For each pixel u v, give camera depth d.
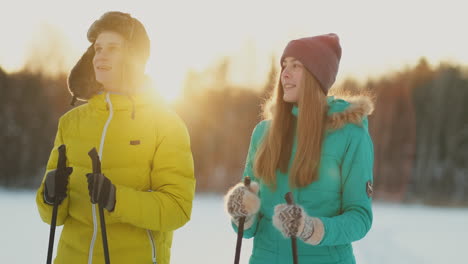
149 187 2.08
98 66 2.07
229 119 25.70
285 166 2.08
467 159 25.50
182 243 7.06
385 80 26.92
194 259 5.68
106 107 2.08
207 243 7.18
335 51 2.17
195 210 14.04
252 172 2.23
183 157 2.10
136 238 2.01
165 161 2.06
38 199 2.02
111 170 2.02
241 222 1.95
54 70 23.50
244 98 26.23
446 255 7.11
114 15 2.09
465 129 25.97
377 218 13.81
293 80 2.08
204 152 24.91
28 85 22.56
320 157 2.01
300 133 2.03
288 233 1.75
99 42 2.08
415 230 10.73
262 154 2.13
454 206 22.61
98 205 1.82
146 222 1.92
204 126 25.27
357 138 2.01
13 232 7.46
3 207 11.98
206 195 22.34
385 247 7.61
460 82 26.64
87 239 1.99
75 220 2.04
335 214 2.01
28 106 22.20
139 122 2.07
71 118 2.16
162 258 2.09
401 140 25.91
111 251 1.97
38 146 21.81
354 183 1.97
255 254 2.10
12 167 21.44
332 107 2.09
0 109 21.88
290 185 2.02
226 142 25.17
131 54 2.09
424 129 26.16
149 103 2.12
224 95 26.09
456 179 25.03
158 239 2.08
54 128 22.27
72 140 2.10
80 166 2.05
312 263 1.97
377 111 26.38
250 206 1.92
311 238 1.79
